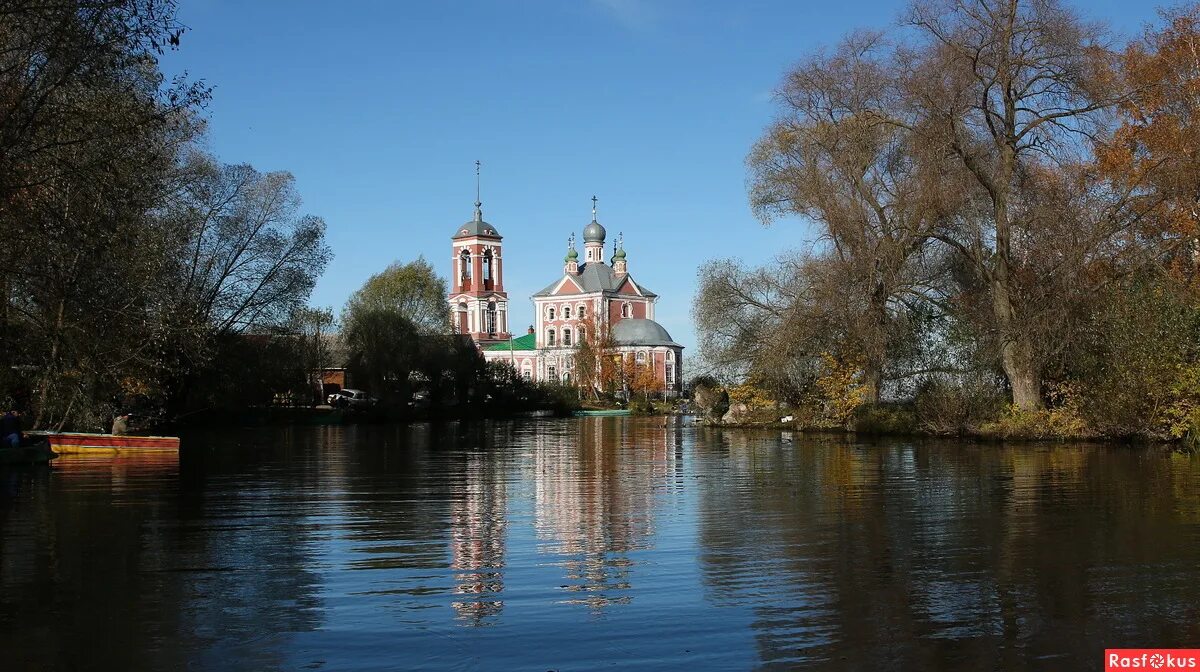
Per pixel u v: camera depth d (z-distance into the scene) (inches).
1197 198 1210.6
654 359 4837.6
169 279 1331.2
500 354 4803.2
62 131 716.0
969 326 1339.8
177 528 562.6
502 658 322.0
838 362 1606.8
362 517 605.0
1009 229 1256.8
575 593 401.7
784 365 1558.8
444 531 550.0
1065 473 818.2
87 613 373.4
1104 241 1204.5
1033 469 858.8
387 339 2573.8
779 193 1590.8
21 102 681.0
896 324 1432.1
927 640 337.4
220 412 2100.1
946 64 1234.6
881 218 1397.6
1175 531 522.3
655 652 327.3
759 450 1186.6
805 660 318.7
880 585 410.3
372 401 2578.7
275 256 1859.0
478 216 4766.2
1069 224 1187.3
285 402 2378.2
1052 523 554.6
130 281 1079.0
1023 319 1235.2
